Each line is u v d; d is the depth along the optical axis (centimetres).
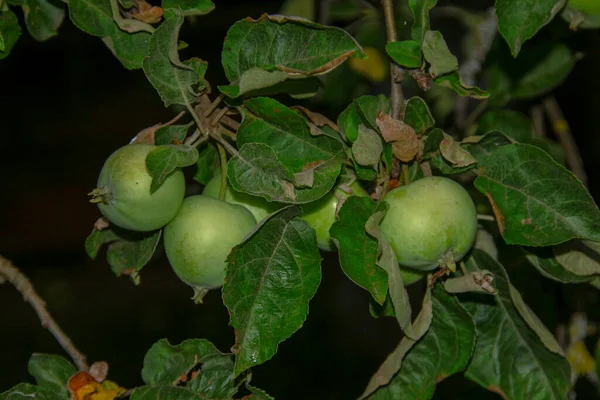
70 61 243
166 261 251
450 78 97
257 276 96
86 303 241
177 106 113
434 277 98
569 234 97
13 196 244
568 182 97
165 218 97
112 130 250
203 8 101
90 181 249
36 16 106
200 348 100
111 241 105
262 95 101
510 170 98
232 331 233
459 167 98
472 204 97
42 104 247
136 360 225
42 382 102
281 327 95
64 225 247
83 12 101
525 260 111
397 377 103
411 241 96
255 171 96
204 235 96
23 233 244
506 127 115
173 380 100
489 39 117
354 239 95
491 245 103
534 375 104
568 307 119
